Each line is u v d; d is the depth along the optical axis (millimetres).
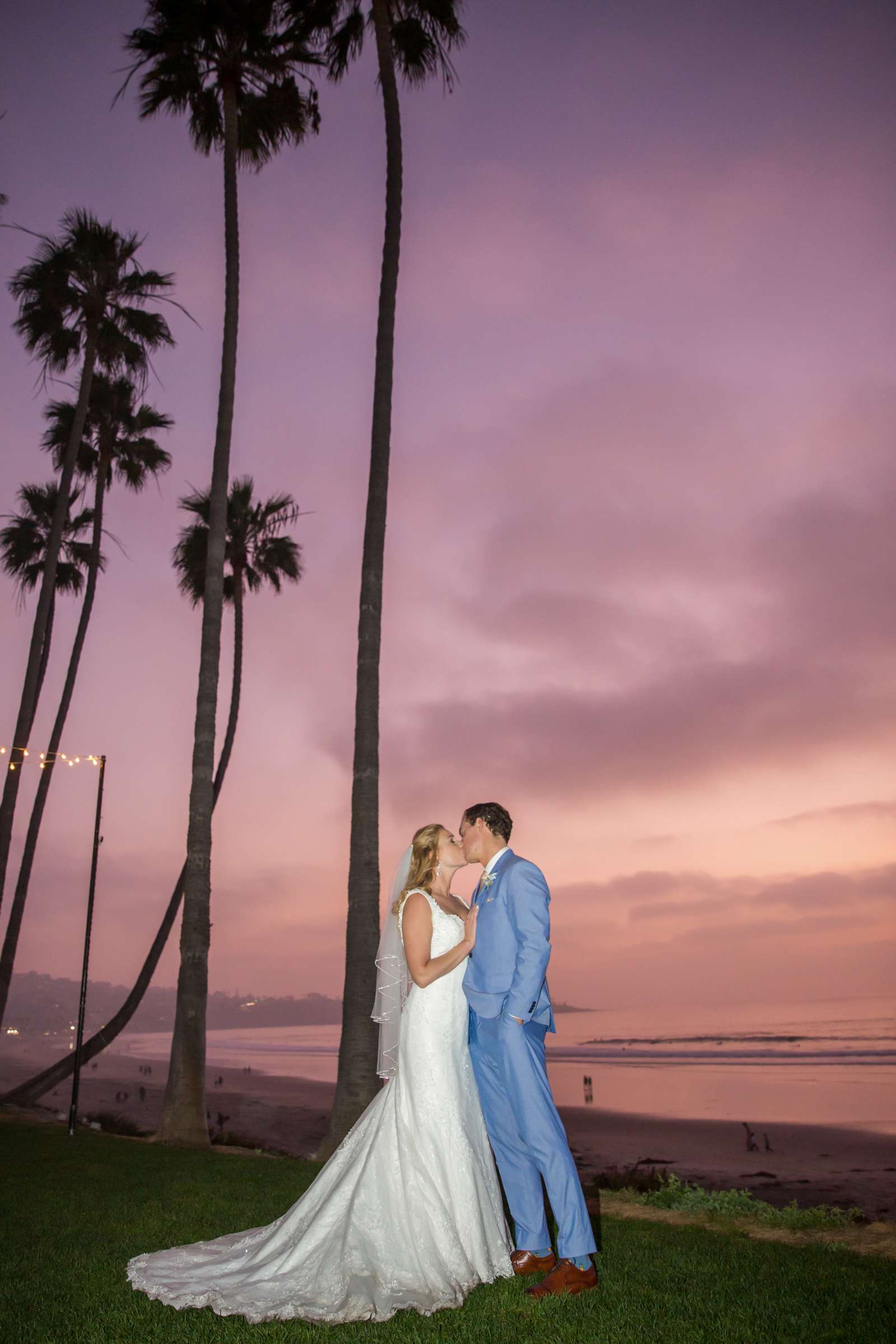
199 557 31969
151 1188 8641
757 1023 175625
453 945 5164
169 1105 15523
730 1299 4523
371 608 14609
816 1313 4242
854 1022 155250
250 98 21547
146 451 32281
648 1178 18188
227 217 20078
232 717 31422
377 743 14148
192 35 20516
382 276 16438
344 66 19844
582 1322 4156
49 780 29344
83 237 26484
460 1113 4992
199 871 16875
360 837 13766
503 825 5336
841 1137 39906
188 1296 4605
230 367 19250
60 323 26891
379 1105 5227
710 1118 49906
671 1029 169625
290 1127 39500
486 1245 4852
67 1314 4465
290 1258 4781
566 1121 50594
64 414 31594
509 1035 4902
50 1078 27688
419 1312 4402
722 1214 7621
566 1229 4703
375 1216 4754
